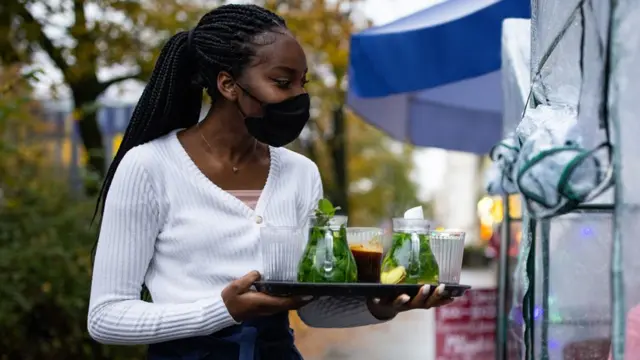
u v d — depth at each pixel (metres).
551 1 2.23
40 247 6.61
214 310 2.39
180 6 9.36
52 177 9.16
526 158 2.06
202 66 2.58
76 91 10.20
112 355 6.71
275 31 2.51
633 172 1.93
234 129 2.59
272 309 2.36
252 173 2.62
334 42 10.43
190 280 2.50
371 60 5.17
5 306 6.19
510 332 3.69
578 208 2.22
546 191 2.02
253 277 2.38
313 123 17.05
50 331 6.52
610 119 1.94
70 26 9.12
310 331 13.31
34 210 7.20
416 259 2.44
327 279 2.38
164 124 2.66
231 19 2.54
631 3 1.93
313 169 2.75
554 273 2.59
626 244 1.93
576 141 2.02
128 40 9.34
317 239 2.41
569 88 2.16
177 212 2.52
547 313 2.59
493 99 6.98
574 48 2.13
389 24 5.50
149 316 2.44
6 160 7.66
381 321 2.68
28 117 8.26
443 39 4.74
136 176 2.50
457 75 4.70
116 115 12.02
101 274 2.50
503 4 4.51
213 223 2.51
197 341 2.48
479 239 38.03
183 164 2.56
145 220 2.51
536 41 2.36
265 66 2.48
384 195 29.73
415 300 2.36
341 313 2.68
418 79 4.89
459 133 7.31
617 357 1.94
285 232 2.40
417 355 11.28
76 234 7.11
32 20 9.04
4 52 9.20
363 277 2.51
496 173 3.68
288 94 2.49
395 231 2.49
